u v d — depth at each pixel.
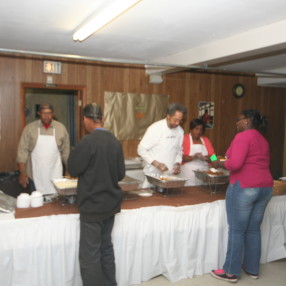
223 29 2.93
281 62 4.40
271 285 2.73
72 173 2.13
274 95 6.05
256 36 2.88
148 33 3.10
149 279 2.68
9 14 2.61
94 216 2.13
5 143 4.18
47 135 3.52
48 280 2.27
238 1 2.24
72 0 2.29
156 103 5.04
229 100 5.63
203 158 3.35
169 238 2.65
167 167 3.16
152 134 3.11
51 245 2.27
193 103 5.34
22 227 2.19
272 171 6.19
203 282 2.72
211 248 2.83
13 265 2.19
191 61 3.78
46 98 5.71
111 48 3.82
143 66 4.91
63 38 3.39
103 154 2.11
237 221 2.62
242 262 2.83
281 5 2.31
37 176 3.54
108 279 2.34
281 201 3.20
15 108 4.19
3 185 3.78
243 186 2.55
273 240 3.19
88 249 2.16
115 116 4.78
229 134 5.70
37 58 4.23
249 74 5.73
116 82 4.75
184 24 2.79
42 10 2.51
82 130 4.65
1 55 4.06
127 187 2.64
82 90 4.55
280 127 6.20
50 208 2.40
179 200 2.77
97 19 2.44
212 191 3.11
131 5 2.05
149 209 2.56
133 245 2.52
